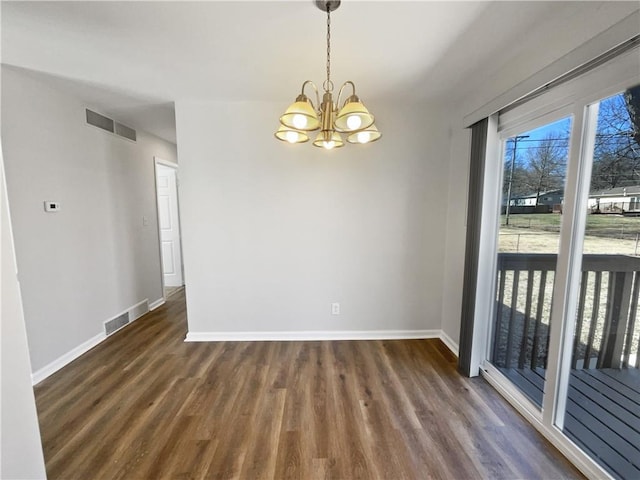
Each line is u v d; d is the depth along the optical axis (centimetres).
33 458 129
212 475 148
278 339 301
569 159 155
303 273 296
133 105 283
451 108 279
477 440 169
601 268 146
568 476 147
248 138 277
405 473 149
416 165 286
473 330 229
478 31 161
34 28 161
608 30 122
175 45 178
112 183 314
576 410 160
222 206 285
